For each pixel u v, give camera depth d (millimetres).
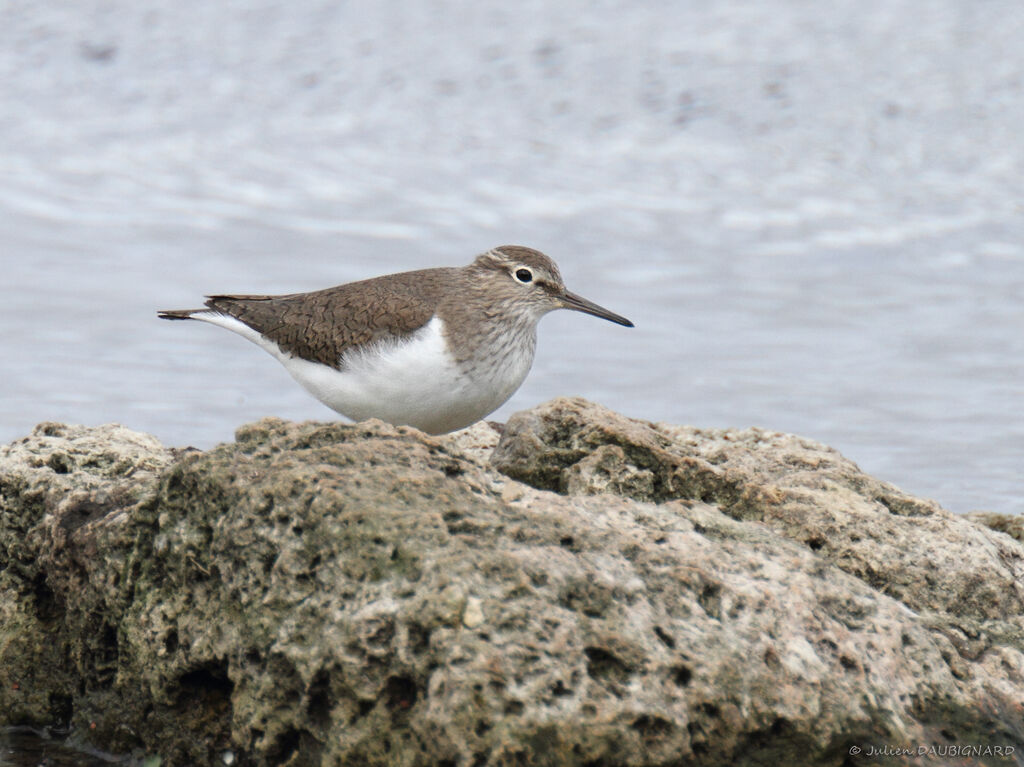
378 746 7633
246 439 9008
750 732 7836
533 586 7742
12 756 9453
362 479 8305
